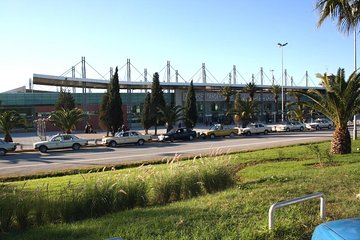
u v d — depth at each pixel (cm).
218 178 1022
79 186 873
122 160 2345
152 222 652
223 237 545
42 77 6272
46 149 3144
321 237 329
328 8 1564
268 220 585
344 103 1942
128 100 8231
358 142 2825
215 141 3769
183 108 4906
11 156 2839
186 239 548
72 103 6184
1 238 649
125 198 850
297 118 6281
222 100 9381
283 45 6756
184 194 972
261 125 4775
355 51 3341
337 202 759
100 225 671
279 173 1326
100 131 6444
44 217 759
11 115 3659
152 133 5456
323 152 2011
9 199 743
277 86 8894
